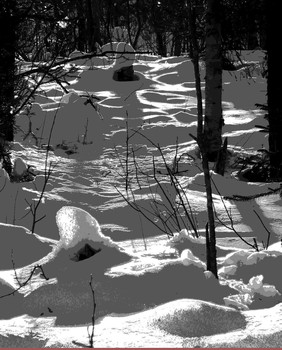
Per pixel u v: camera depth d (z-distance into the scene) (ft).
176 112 47.70
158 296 16.24
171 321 14.35
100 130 42.96
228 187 29.94
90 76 55.26
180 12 39.91
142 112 47.32
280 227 24.40
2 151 30.04
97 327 14.46
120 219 25.66
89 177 32.50
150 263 17.90
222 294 16.53
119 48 56.49
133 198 27.91
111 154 38.27
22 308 16.11
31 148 38.52
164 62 66.64
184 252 17.88
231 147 39.50
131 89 53.67
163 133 42.60
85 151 38.78
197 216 25.64
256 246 20.56
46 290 16.40
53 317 15.52
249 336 13.58
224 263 18.90
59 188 29.32
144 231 24.25
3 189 27.37
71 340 13.58
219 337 13.78
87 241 18.79
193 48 18.12
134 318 14.88
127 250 20.15
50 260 18.78
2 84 28.55
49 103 47.73
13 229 21.57
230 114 47.88
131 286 16.47
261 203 27.81
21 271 18.66
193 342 13.39
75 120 43.98
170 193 28.71
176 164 34.96
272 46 32.12
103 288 16.40
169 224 24.89
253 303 16.17
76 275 17.33
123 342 13.42
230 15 35.99
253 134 41.78
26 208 25.96
